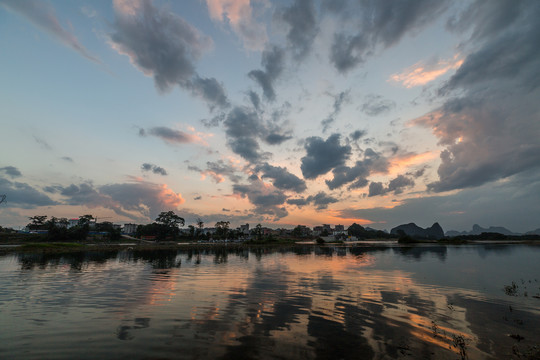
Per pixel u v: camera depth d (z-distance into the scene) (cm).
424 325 1312
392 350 1027
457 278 2731
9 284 2395
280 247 10706
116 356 960
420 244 12500
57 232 12531
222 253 6844
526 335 1184
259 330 1234
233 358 950
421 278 2733
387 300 1812
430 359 953
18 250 6750
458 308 1614
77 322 1335
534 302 1755
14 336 1147
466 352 1016
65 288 2209
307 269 3516
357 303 1731
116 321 1353
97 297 1888
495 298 1870
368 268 3594
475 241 15462
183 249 8494
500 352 1014
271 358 952
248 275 2972
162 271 3300
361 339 1134
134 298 1859
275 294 1995
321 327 1278
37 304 1692
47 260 4597
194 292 2062
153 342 1089
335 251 7781
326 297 1900
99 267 3684
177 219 17275
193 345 1061
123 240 14500
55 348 1027
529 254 6003
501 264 4006
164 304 1698
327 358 957
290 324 1319
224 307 1628
